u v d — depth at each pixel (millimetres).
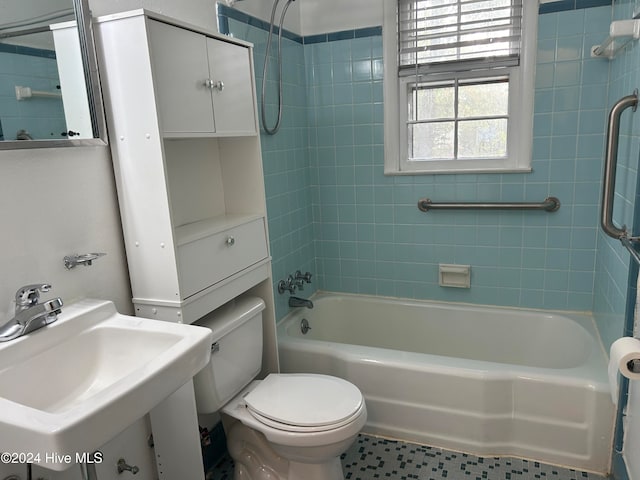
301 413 1581
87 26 1354
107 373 1330
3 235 1212
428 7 2430
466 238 2605
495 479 1822
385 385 2070
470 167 2535
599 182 2295
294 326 2561
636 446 1492
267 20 2320
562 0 2182
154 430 1671
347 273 2914
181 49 1459
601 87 2205
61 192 1351
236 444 1823
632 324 1659
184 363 1146
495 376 1896
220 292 1692
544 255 2473
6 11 1182
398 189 2680
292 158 2631
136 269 1534
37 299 1204
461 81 2479
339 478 1703
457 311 2648
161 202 1433
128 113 1400
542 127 2332
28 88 1234
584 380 1812
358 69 2609
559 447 1866
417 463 1933
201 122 1562
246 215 1931
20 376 1142
